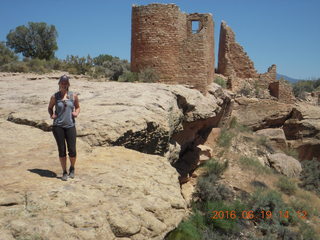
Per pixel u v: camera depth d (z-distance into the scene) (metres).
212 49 22.62
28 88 14.12
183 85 17.55
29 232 3.94
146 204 5.39
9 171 5.50
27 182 5.07
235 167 19.53
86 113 9.20
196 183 16.30
